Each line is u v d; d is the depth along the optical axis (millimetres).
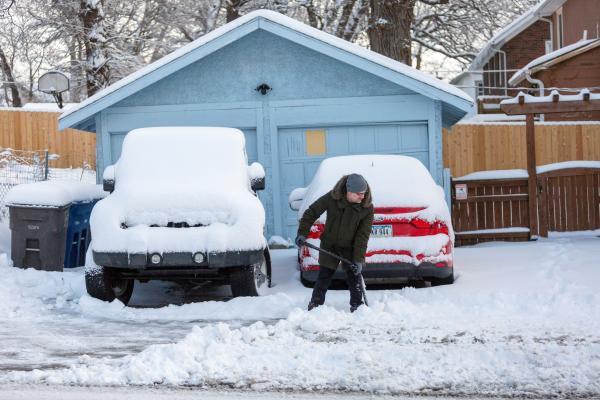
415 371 6070
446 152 23203
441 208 9758
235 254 8898
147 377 6020
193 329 7277
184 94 15180
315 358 6434
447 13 33750
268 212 15141
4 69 37188
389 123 15109
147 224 9039
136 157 10195
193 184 9703
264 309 8852
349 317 7984
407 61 24203
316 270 9695
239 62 15156
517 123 23141
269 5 29922
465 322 7793
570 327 7504
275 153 15117
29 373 6133
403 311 8242
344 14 29219
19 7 27359
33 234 11906
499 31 35719
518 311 8320
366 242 8352
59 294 10133
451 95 14586
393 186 9906
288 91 15148
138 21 31938
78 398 5543
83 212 12906
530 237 15695
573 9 30828
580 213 16234
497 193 15836
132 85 14781
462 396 5531
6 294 9836
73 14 28250
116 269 9469
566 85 27406
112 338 7570
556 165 16031
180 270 9195
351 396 5566
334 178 10523
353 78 15062
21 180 18844
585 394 5531
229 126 15180
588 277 10219
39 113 27578
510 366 6145
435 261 9531
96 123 15164
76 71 29703
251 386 5805
